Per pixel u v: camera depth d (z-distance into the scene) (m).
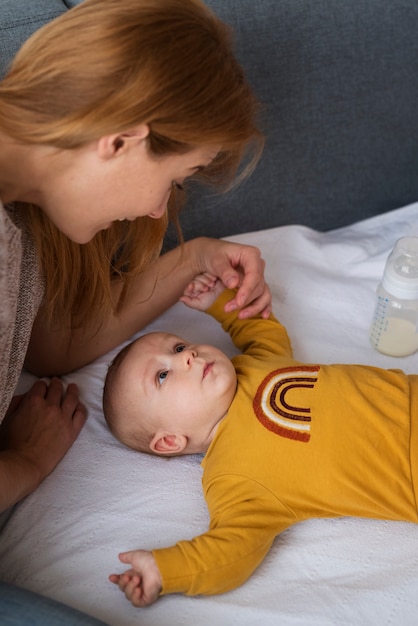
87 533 0.93
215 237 1.38
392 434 0.93
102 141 0.70
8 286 0.75
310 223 1.45
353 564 0.89
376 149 1.42
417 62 1.36
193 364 1.01
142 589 0.83
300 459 0.93
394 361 1.16
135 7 0.69
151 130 0.71
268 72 1.26
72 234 0.84
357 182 1.44
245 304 1.15
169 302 1.21
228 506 0.92
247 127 0.77
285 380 1.00
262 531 0.89
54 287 1.00
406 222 1.42
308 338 1.21
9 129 0.71
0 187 0.77
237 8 1.21
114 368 1.06
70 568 0.89
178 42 0.69
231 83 0.74
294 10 1.24
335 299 1.27
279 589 0.87
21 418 1.03
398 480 0.91
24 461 0.95
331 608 0.84
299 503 0.92
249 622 0.83
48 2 1.08
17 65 0.72
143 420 1.02
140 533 0.93
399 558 0.90
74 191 0.76
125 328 1.17
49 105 0.69
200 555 0.85
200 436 1.02
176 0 0.72
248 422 0.97
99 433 1.07
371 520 0.94
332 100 1.33
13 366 0.90
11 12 1.06
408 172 1.48
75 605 0.85
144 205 0.79
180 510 0.96
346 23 1.28
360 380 0.98
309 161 1.37
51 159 0.73
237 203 1.36
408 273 1.09
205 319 1.26
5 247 0.72
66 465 1.01
